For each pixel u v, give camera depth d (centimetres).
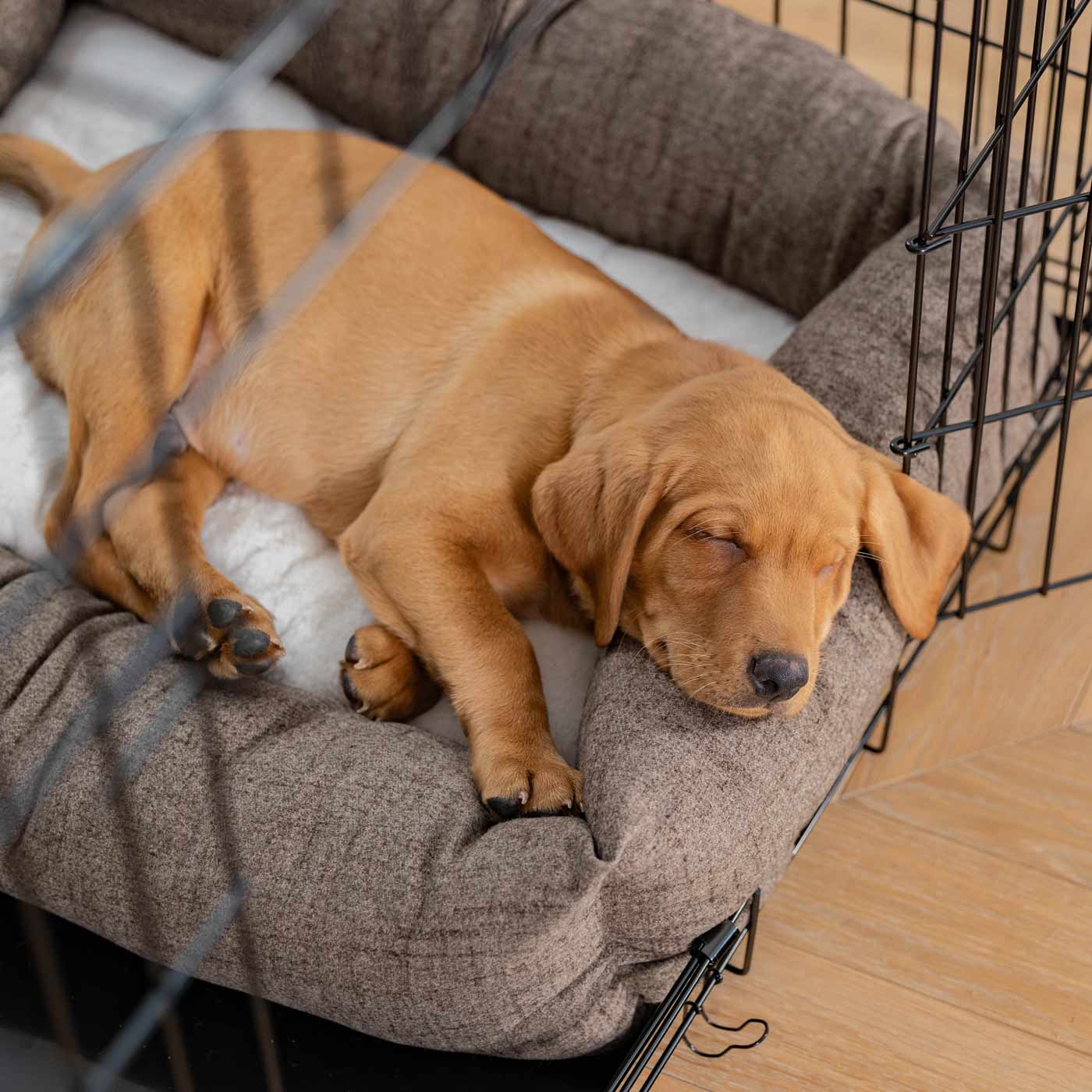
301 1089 115
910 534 123
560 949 112
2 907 120
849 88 150
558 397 127
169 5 157
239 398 134
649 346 128
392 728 122
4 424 135
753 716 118
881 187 146
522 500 126
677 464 118
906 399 131
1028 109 121
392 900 112
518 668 123
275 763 117
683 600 118
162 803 115
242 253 132
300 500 135
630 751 116
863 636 123
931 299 134
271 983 114
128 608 128
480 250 134
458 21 153
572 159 155
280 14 91
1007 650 139
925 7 183
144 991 117
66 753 115
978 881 128
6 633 121
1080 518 146
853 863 129
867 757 134
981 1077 120
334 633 131
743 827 116
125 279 129
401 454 129
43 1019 116
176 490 131
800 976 124
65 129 148
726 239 153
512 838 114
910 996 123
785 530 117
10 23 151
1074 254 157
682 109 152
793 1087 120
